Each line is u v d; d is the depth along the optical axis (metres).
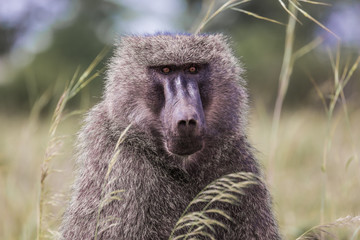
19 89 51.66
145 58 8.49
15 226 11.67
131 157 8.02
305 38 34.97
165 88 8.27
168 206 7.91
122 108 8.52
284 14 45.25
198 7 47.78
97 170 8.19
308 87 38.88
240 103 8.79
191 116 7.58
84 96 12.16
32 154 14.73
